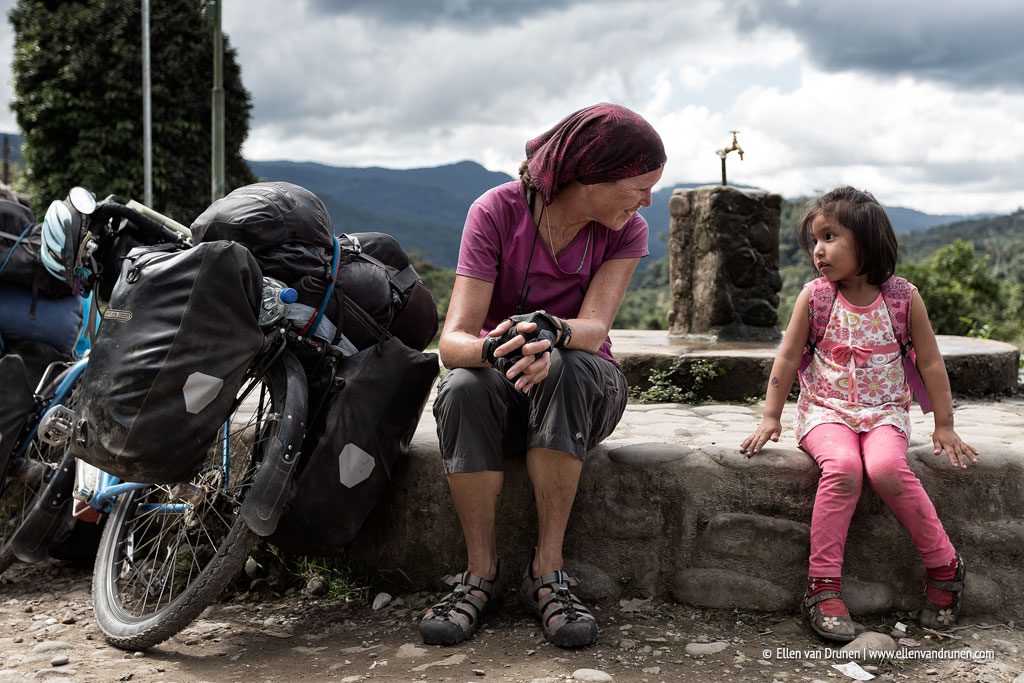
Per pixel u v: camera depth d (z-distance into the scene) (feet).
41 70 50.16
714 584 9.18
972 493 9.06
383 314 9.50
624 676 7.66
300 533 9.02
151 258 8.36
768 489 9.20
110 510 10.31
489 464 8.32
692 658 8.06
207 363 8.05
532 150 8.61
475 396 8.17
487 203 8.72
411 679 7.70
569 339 8.14
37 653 8.59
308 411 9.09
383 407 9.00
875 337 9.01
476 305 8.59
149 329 8.05
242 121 55.36
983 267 75.20
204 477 9.63
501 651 8.24
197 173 53.26
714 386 16.43
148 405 7.96
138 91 50.57
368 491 9.06
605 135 8.02
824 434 8.93
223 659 8.35
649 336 22.34
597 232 8.86
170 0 52.13
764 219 21.01
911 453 9.24
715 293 21.02
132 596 9.77
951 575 8.54
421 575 9.93
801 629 8.70
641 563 9.44
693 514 9.33
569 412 8.20
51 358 11.51
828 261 8.96
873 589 9.00
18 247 11.03
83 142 50.21
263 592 10.28
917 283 73.77
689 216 21.72
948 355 16.16
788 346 9.41
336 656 8.36
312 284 8.94
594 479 9.56
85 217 9.69
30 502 11.39
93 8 50.62
